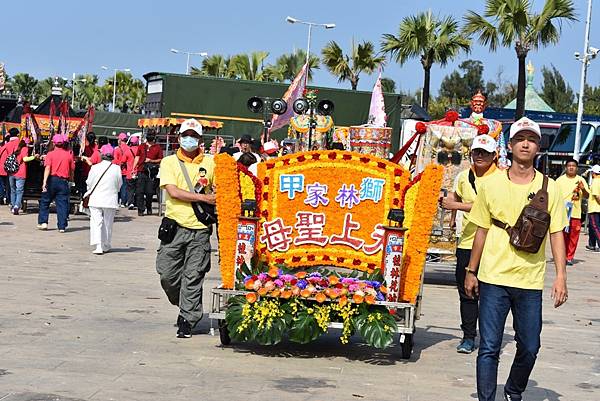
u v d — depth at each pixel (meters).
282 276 8.39
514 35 37.50
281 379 7.54
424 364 8.41
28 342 8.41
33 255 14.98
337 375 7.79
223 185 8.64
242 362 8.09
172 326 9.55
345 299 8.23
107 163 15.78
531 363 6.48
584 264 19.48
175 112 34.81
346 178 8.73
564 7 36.97
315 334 8.26
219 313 8.52
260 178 8.81
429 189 8.41
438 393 7.32
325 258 8.73
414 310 8.45
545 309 12.47
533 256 6.42
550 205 6.39
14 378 7.09
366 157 8.72
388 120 36.12
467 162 13.52
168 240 8.90
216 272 14.23
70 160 19.23
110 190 15.79
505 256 6.43
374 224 8.68
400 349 9.02
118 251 16.28
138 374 7.43
